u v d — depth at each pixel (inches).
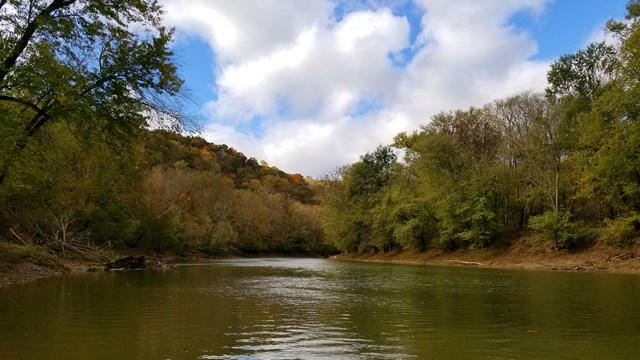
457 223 2192.4
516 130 2229.3
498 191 2121.1
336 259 3053.6
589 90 1936.5
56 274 1122.0
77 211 1592.0
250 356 346.0
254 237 4124.0
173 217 2642.7
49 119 733.3
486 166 2154.3
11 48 644.7
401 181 2554.1
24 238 1395.2
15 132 623.2
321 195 3390.7
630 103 1428.4
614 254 1583.4
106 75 721.6
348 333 442.0
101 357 334.6
